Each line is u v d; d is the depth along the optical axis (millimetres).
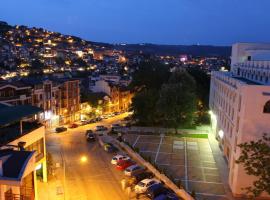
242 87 37562
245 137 36844
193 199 36531
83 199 37375
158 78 95500
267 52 70312
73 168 48188
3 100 66250
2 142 31531
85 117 101750
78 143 64375
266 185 29641
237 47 74125
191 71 95562
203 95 88750
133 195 38656
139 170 45219
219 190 40656
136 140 65500
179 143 63500
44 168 41469
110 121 93312
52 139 68000
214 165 50406
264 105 36219
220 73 71312
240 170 37688
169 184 41062
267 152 30219
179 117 70938
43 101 80938
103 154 56094
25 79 82375
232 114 48000
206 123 79875
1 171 24344
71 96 93875
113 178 44219
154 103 76938
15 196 27641
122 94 121875
